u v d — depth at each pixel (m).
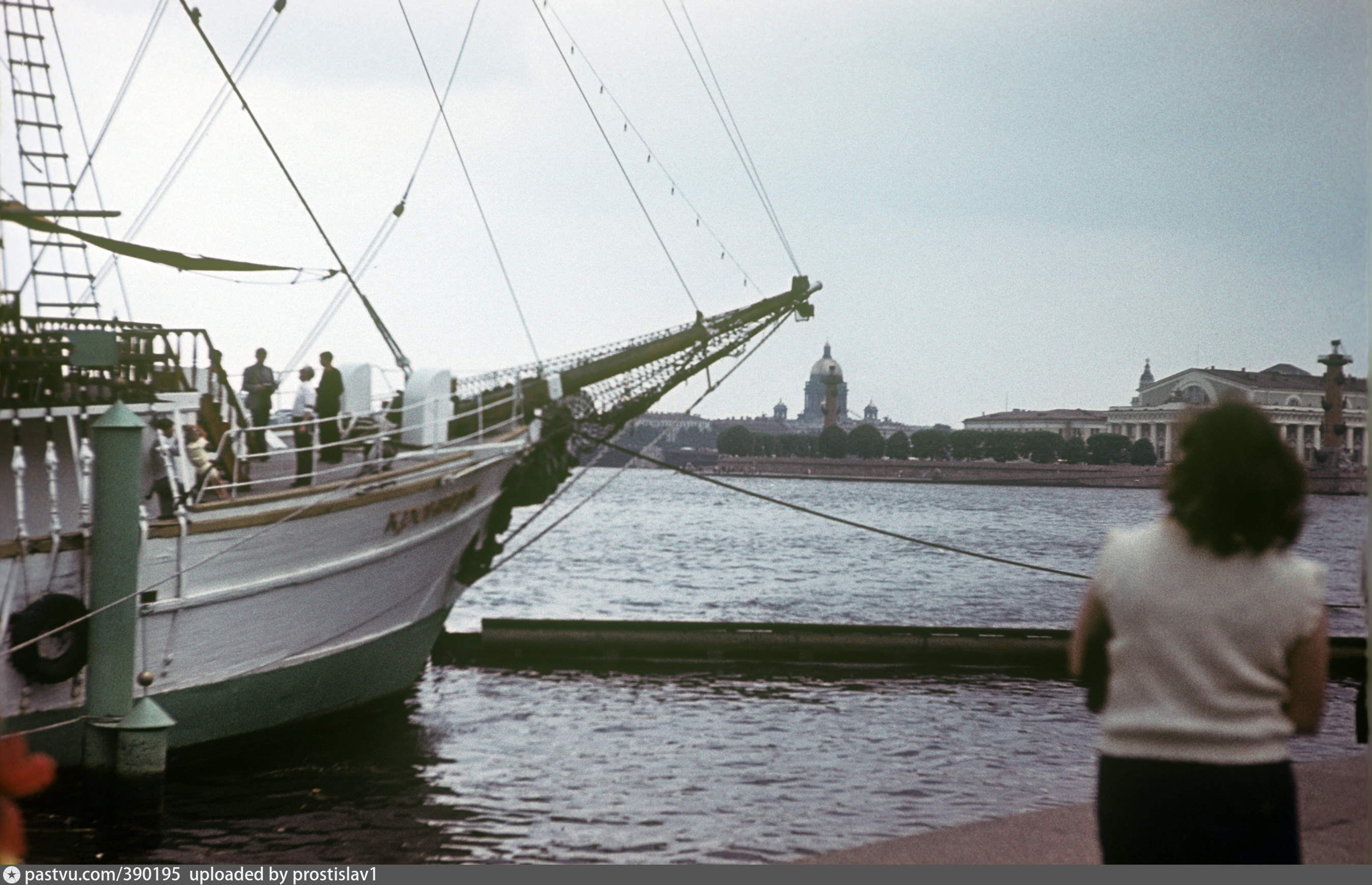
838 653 30.84
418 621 22.69
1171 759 3.97
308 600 19.17
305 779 17.75
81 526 16.19
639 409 25.86
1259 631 3.92
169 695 17.06
